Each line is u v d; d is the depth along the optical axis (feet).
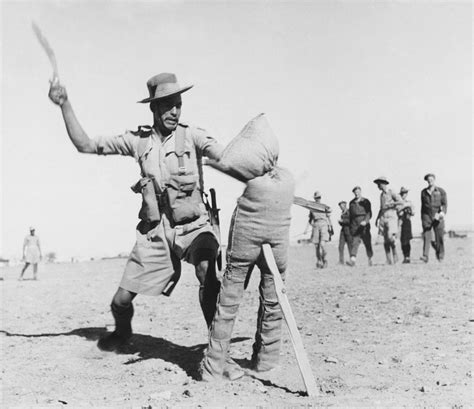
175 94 20.43
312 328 27.43
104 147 20.93
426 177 61.52
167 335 27.02
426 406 15.92
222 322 18.67
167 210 20.92
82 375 20.61
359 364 20.70
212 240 20.22
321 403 16.34
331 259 86.43
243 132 18.30
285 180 18.22
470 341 23.34
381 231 64.23
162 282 21.44
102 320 32.60
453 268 51.88
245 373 19.77
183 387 18.53
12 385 19.45
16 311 36.99
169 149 20.67
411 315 29.35
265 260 18.13
